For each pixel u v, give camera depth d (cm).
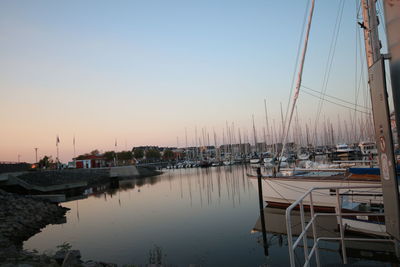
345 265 431
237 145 10088
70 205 2953
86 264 1027
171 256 1211
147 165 8869
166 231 1623
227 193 2942
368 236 1036
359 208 1213
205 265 1092
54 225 2053
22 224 1905
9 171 3553
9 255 966
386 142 253
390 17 268
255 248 1240
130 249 1348
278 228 1491
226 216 1892
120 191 3916
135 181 5575
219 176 5203
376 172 1296
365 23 333
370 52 315
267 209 1800
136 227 1777
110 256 1266
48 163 7194
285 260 1080
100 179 5525
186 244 1361
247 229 1539
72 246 1462
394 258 941
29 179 3572
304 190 1630
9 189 3228
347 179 1403
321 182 1554
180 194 3155
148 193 3475
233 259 1133
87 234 1700
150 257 1217
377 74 267
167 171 8181
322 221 1459
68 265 934
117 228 1792
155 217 2034
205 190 3322
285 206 1752
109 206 2708
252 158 7994
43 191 3553
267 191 1809
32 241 1633
